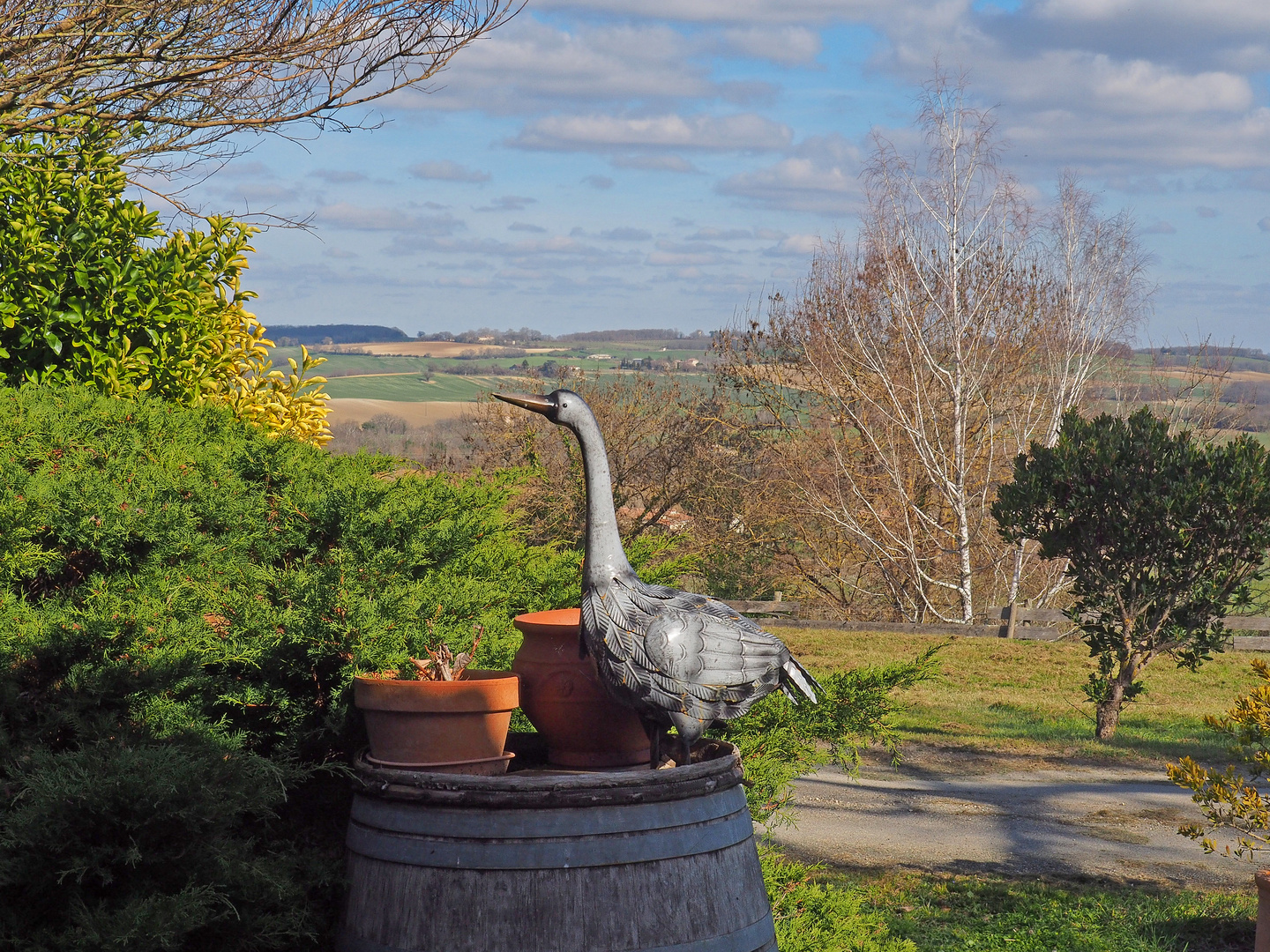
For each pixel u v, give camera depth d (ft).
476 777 8.43
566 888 8.21
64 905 8.08
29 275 19.70
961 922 22.47
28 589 12.00
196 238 22.38
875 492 79.56
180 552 11.48
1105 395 75.15
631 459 79.30
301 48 22.24
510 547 16.08
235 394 24.48
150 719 9.59
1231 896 24.32
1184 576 39.99
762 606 75.72
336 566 11.59
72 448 14.67
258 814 9.48
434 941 8.23
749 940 8.96
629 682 9.13
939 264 73.77
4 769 8.82
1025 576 78.02
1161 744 40.81
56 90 22.03
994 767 37.04
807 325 78.43
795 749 14.85
